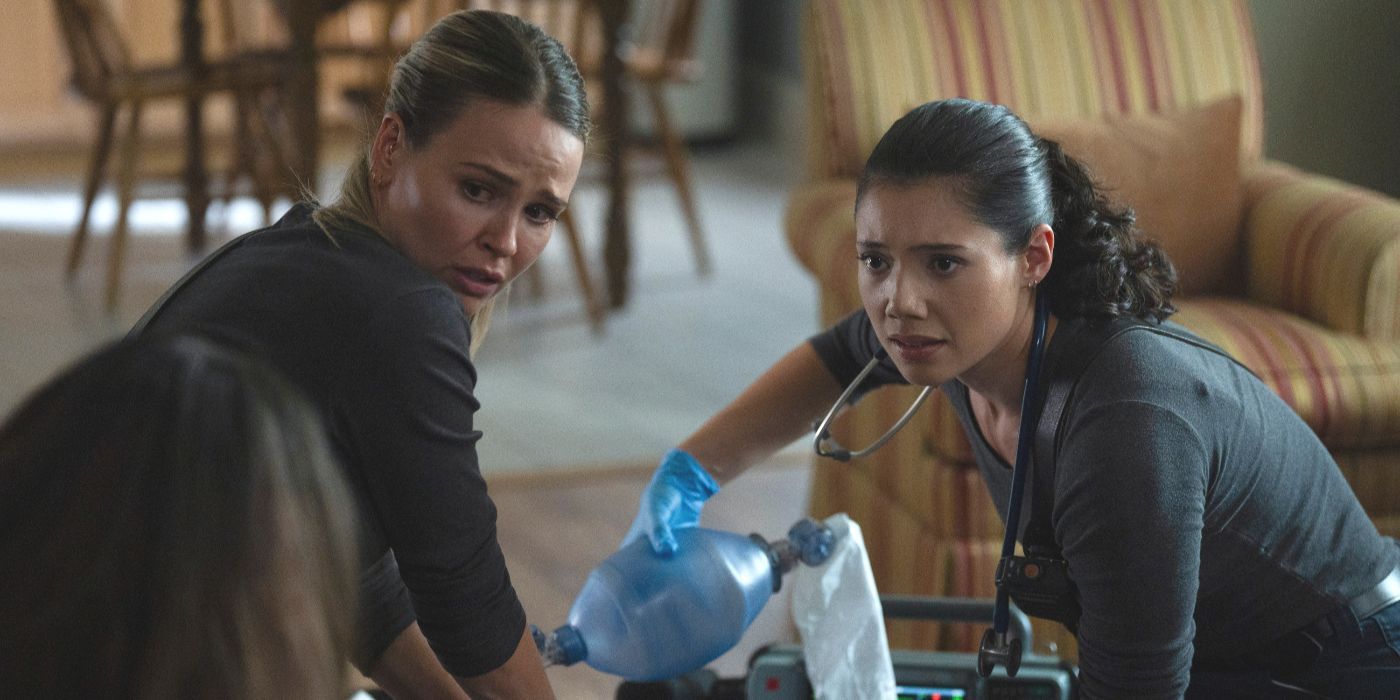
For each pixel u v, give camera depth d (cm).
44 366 583
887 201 182
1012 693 215
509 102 175
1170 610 182
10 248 746
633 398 579
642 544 222
